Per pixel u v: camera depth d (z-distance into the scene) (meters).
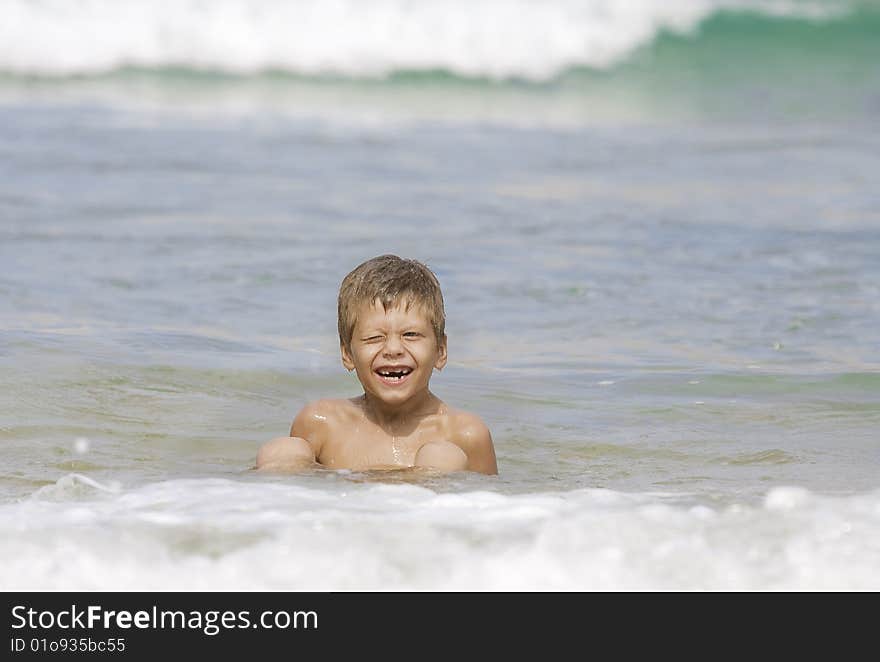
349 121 58.12
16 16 65.69
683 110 65.12
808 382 22.77
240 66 68.00
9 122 51.88
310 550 12.30
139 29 67.25
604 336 26.06
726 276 31.14
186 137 50.75
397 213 37.84
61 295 27.23
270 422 20.19
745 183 44.62
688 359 24.45
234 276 29.70
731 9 78.06
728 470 17.56
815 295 29.38
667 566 12.05
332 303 27.78
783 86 71.00
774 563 12.09
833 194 42.62
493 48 71.88
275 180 42.53
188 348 23.70
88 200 37.81
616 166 47.75
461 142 52.94
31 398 20.23
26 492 15.58
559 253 33.25
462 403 21.47
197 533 12.64
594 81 71.50
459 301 28.45
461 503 14.05
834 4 80.44
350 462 18.00
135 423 19.64
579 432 19.92
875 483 16.48
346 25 70.25
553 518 13.30
